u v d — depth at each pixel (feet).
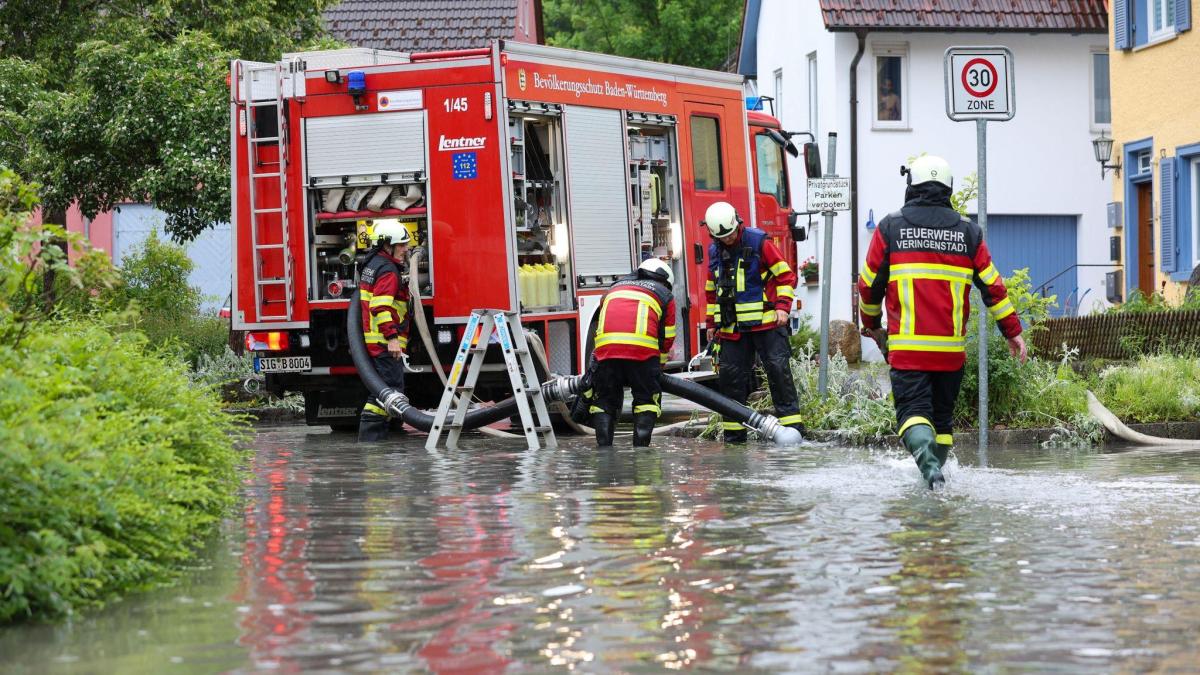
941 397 55.93
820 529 43.11
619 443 74.59
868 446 71.61
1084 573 36.19
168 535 37.50
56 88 135.23
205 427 47.06
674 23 287.89
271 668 27.58
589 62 85.25
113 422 38.14
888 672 27.30
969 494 50.75
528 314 79.82
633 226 88.17
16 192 45.24
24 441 31.73
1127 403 76.23
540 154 83.20
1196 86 124.88
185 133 119.03
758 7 212.43
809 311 177.27
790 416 74.64
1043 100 171.83
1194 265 126.93
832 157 79.77
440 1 218.18
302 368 83.76
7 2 135.74
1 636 29.99
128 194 126.62
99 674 27.12
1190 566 37.04
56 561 31.42
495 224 79.20
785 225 111.45
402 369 78.13
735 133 98.68
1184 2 125.80
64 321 50.39
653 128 91.20
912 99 170.71
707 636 29.99
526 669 27.53
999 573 36.24
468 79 79.61
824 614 31.91
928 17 167.53
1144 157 137.08
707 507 48.08
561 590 34.50
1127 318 97.55
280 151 82.53
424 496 51.93
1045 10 169.07
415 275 78.64
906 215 55.21
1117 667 27.58
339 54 84.02
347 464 63.93
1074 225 173.58
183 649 28.96
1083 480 54.75
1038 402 73.26
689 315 92.48
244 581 35.65
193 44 121.90
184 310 125.70
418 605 32.91
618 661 28.09
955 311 54.70
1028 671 27.32
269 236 83.30
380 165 81.25
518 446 73.46
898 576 35.94
